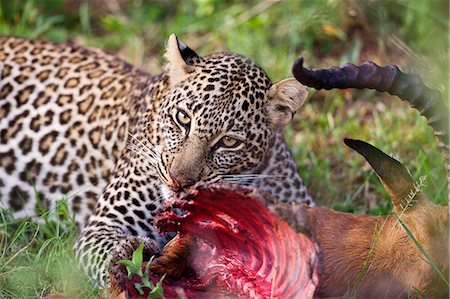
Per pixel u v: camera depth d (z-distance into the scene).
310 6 15.65
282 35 15.65
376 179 11.86
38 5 16.50
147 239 8.66
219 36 15.71
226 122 9.52
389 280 7.56
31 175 11.32
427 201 7.83
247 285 7.62
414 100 7.62
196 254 7.94
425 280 7.46
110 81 11.53
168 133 9.70
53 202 11.25
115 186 10.23
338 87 7.29
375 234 7.69
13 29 15.92
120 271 7.65
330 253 7.59
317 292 7.51
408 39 15.00
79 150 11.23
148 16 16.48
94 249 9.51
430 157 12.15
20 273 8.98
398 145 12.77
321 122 13.55
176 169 9.35
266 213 7.08
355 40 15.27
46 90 11.62
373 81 7.38
